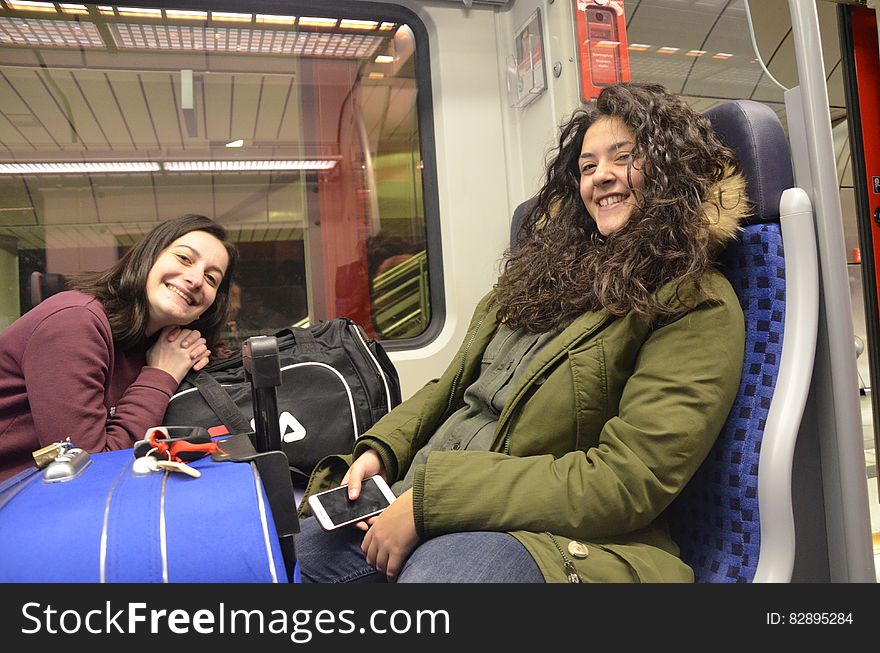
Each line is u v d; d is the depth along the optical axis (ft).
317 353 5.37
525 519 3.01
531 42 6.52
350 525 3.65
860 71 5.08
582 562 2.93
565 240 4.16
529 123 6.75
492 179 7.00
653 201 3.47
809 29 3.46
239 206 6.45
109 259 6.10
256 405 2.71
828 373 3.44
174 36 6.31
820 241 3.41
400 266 6.91
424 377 6.69
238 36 6.46
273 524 2.37
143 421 4.60
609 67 6.21
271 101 6.56
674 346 3.23
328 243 6.69
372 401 5.30
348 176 6.76
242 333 6.43
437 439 3.96
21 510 2.24
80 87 6.12
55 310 4.54
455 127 6.87
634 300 3.31
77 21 6.12
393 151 6.91
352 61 6.79
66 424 4.28
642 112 3.65
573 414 3.38
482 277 6.93
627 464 3.02
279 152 6.56
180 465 2.49
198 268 4.95
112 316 4.78
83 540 2.10
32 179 5.98
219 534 2.18
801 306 3.36
